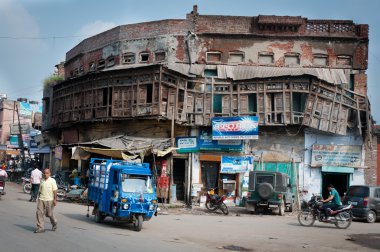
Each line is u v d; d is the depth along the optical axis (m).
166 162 26.80
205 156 27.31
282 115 26.48
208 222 17.39
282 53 29.00
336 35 29.03
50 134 39.06
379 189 21.30
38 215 11.32
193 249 10.42
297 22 28.78
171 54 29.08
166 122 27.34
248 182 24.58
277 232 14.77
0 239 9.82
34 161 44.25
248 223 17.62
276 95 26.91
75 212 17.91
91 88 29.61
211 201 22.53
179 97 27.61
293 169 27.03
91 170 16.67
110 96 28.34
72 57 36.78
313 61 29.00
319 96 26.75
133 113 26.94
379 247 12.27
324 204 17.38
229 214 22.09
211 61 29.08
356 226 18.34
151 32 29.86
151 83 26.50
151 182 14.41
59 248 9.17
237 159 27.12
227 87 27.94
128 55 30.47
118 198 13.53
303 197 26.88
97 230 12.74
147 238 11.84
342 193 28.38
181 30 29.33
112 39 31.56
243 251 10.81
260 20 28.83
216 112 27.94
